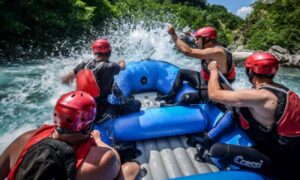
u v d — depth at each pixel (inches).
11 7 449.7
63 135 51.0
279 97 69.3
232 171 75.0
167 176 98.7
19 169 46.5
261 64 73.5
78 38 546.0
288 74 502.0
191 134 124.8
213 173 73.9
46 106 201.2
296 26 767.1
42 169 45.1
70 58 435.8
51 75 307.1
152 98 165.9
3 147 142.3
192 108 123.6
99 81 110.9
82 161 49.9
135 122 114.8
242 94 72.8
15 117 180.5
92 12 607.5
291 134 69.6
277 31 791.7
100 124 114.1
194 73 147.6
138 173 81.5
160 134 117.0
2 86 252.4
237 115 91.4
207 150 106.7
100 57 115.2
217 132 103.2
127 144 116.4
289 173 75.7
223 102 78.5
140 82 169.8
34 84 258.8
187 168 101.8
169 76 167.6
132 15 791.1
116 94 131.1
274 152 75.6
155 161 105.7
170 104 150.2
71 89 133.5
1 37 441.7
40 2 509.4
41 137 53.0
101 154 52.2
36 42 480.7
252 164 79.0
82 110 50.6
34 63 378.6
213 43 120.7
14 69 331.9
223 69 118.7
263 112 70.6
